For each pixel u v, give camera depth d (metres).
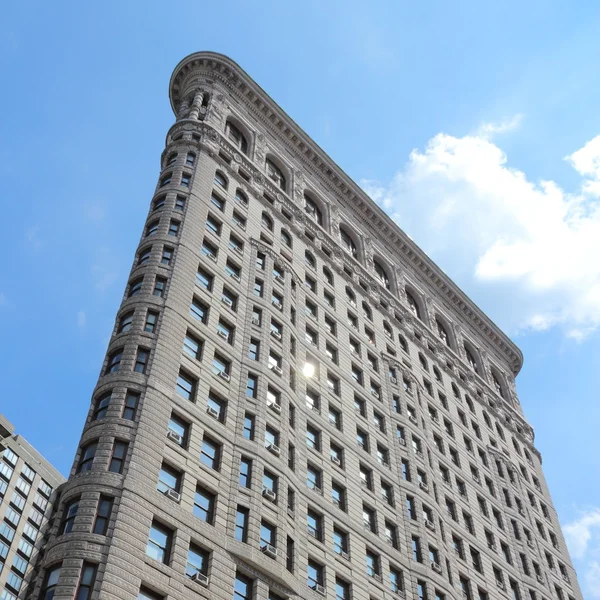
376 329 78.06
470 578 64.25
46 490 109.69
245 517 45.75
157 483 42.56
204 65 83.69
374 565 54.16
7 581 95.88
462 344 98.44
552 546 81.81
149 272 54.78
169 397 47.00
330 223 84.81
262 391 53.56
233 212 67.94
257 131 82.50
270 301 61.41
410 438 67.69
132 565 38.16
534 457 95.12
